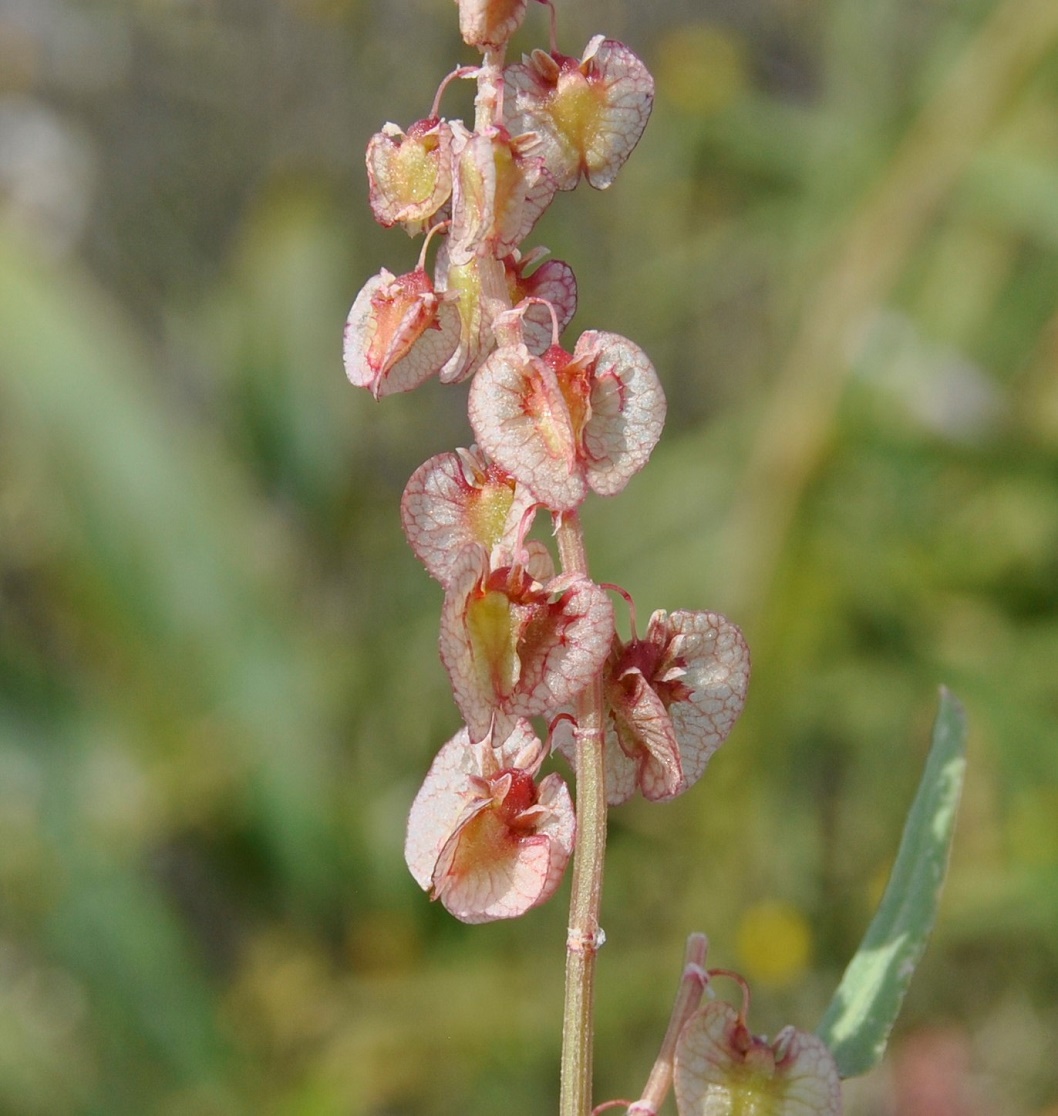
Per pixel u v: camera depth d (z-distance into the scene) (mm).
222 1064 456
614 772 217
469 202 210
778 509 441
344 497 565
